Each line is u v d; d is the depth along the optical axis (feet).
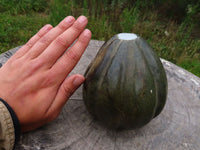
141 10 3.10
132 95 0.82
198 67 2.47
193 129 1.05
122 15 2.82
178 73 1.43
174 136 1.01
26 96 0.78
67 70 0.86
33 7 3.26
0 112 0.70
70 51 0.86
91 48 1.60
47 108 0.82
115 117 0.88
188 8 2.79
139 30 2.79
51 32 0.88
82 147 0.92
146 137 1.00
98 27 2.68
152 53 0.90
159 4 3.19
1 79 0.81
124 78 0.83
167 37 2.78
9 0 3.23
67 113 1.06
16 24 2.76
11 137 0.74
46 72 0.82
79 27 0.87
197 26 3.06
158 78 0.89
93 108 0.91
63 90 0.85
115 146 0.94
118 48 0.85
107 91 0.84
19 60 0.84
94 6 2.78
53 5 2.69
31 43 0.92
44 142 0.92
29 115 0.79
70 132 0.97
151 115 0.89
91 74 0.90
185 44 2.63
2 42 2.48
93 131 0.99
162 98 0.91
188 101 1.22
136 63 0.84
